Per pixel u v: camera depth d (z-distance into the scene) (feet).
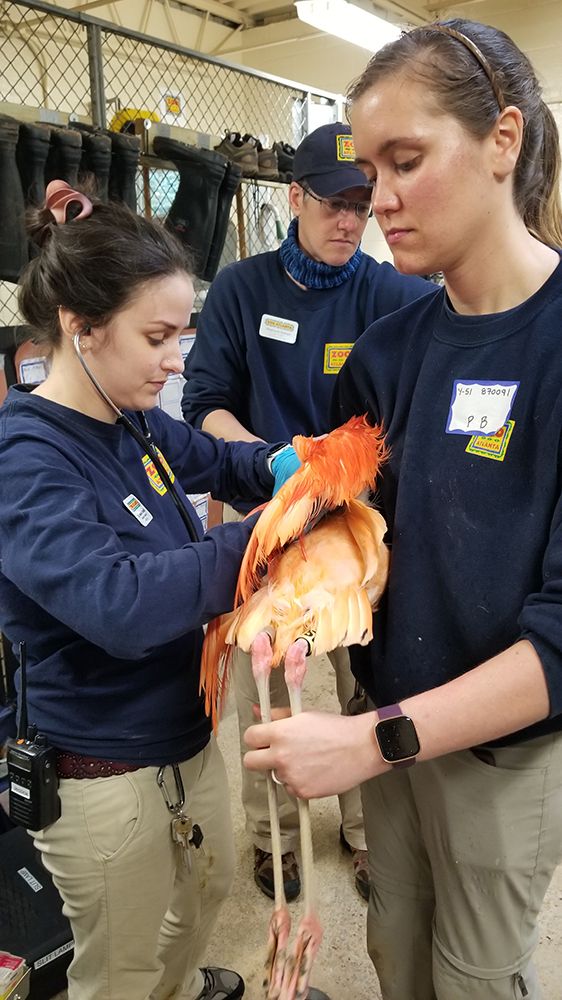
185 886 3.91
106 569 2.74
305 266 5.23
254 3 17.98
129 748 3.32
